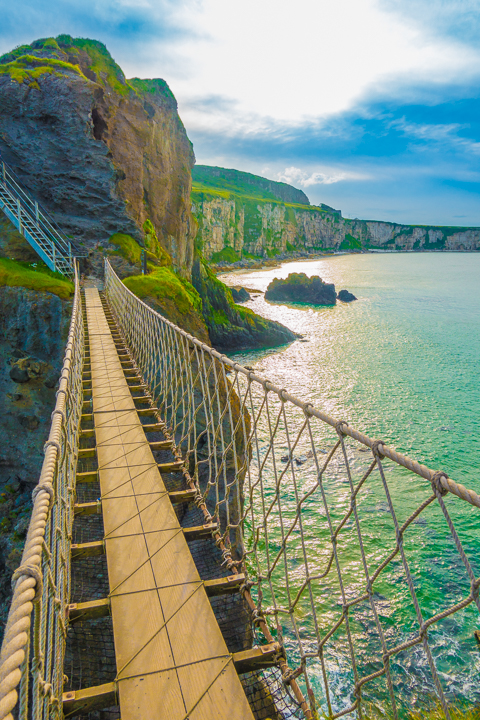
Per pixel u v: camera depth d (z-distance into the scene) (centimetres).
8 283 1619
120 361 995
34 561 185
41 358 1617
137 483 468
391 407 3031
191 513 575
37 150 2302
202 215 14200
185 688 247
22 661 140
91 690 246
